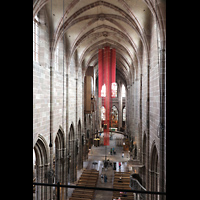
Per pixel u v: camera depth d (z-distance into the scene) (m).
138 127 24.12
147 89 17.11
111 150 37.03
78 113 27.62
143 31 16.66
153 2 11.58
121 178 25.23
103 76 28.89
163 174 11.03
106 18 20.48
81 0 16.77
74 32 21.14
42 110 15.12
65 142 21.53
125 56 33.03
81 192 22.23
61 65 20.19
